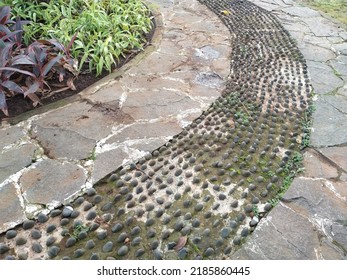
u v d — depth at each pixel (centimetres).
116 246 158
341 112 249
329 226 168
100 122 225
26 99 239
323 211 176
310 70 296
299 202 180
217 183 189
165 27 355
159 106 243
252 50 321
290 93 265
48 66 237
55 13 306
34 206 170
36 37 292
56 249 154
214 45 326
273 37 345
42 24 290
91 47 285
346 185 192
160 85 265
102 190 182
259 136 221
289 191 185
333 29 371
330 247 159
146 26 339
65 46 276
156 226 166
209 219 171
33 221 164
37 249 154
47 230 161
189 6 407
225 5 414
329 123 237
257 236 163
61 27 286
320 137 225
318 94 267
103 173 190
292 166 202
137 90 258
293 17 394
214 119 233
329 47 335
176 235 163
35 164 193
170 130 222
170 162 200
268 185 188
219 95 258
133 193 182
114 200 177
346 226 169
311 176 196
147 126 224
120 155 202
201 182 189
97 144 208
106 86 259
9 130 215
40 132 214
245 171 196
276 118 237
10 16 287
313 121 239
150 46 318
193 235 163
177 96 254
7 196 174
